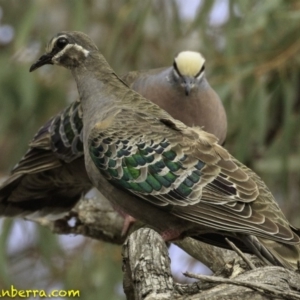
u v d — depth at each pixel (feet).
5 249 46.39
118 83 30.99
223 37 50.49
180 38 50.19
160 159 28.27
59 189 38.58
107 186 29.30
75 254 49.42
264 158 47.09
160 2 51.34
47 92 50.60
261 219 26.53
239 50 46.21
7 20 53.78
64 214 38.22
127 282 25.54
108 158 28.89
